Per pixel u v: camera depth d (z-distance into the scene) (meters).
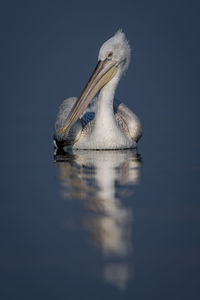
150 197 10.76
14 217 9.39
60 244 7.96
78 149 18.77
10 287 6.64
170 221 9.02
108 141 18.14
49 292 6.51
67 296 6.40
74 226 8.77
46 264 7.28
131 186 11.88
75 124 18.47
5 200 10.70
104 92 18.02
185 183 12.17
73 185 12.07
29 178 13.10
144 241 8.04
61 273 7.00
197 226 8.73
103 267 7.14
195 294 6.40
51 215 9.45
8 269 7.14
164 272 6.97
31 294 6.48
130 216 9.33
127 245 7.88
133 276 6.86
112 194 11.05
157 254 7.54
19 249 7.81
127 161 15.72
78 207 9.97
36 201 10.55
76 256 7.50
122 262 7.30
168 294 6.41
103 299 6.34
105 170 14.09
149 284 6.64
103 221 9.06
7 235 8.41
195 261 7.27
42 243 8.03
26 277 6.91
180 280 6.75
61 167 14.74
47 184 12.23
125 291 6.50
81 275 6.90
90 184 12.13
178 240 8.08
